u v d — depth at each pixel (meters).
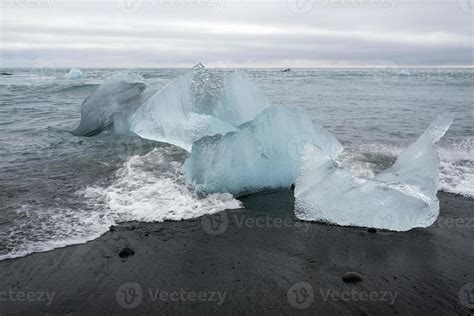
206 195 5.69
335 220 4.96
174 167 6.94
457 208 5.36
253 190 5.99
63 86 23.70
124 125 9.62
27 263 3.81
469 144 8.65
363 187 5.09
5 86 24.28
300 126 6.76
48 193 5.55
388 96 20.89
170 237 4.46
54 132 9.93
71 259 3.92
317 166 5.47
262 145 6.18
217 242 4.38
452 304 3.28
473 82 35.59
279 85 31.89
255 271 3.80
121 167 6.90
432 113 13.65
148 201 5.40
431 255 4.12
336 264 3.94
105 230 4.55
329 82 37.06
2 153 7.75
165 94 8.41
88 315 3.12
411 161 5.52
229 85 8.06
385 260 4.02
